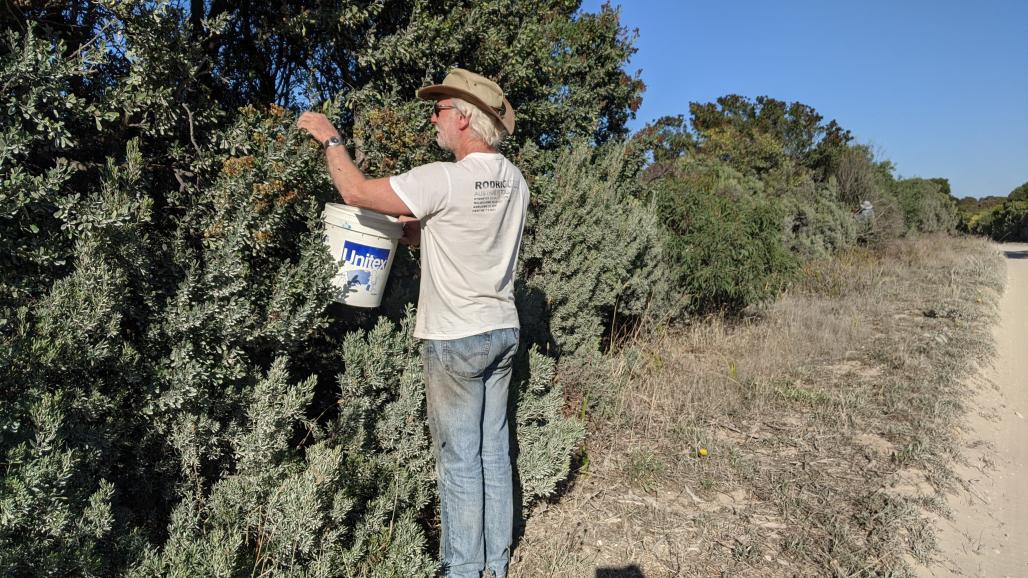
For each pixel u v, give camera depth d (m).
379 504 2.59
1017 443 5.17
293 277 2.68
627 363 5.58
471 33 4.09
